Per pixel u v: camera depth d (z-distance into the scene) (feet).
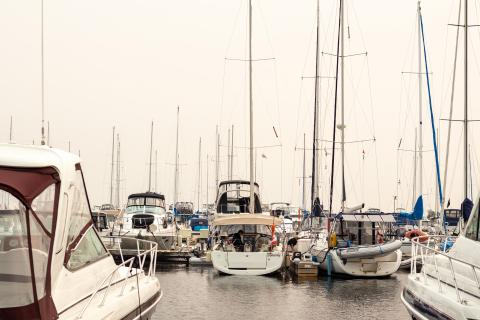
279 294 71.41
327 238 91.91
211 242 103.71
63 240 25.75
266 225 92.68
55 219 24.36
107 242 90.33
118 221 105.70
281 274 89.66
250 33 113.60
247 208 116.47
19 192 22.63
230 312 59.52
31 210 22.84
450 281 35.06
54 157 25.16
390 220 90.63
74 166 27.02
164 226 104.32
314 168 122.11
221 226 98.17
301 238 102.47
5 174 22.97
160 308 61.11
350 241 91.56
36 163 23.65
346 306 63.67
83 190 30.32
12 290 22.88
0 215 22.95
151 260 39.99
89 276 29.78
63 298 25.85
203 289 74.59
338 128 106.32
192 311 59.62
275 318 56.70
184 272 91.86
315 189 122.21
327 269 87.97
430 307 33.91
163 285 77.61
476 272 31.96
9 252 22.91
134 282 35.94
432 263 39.14
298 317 57.41
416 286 37.27
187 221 169.89
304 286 78.48
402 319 56.75
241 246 91.86
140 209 107.45
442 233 92.53
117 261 86.53
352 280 84.69
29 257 22.85
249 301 66.13
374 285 79.97
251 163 106.52
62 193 24.82
